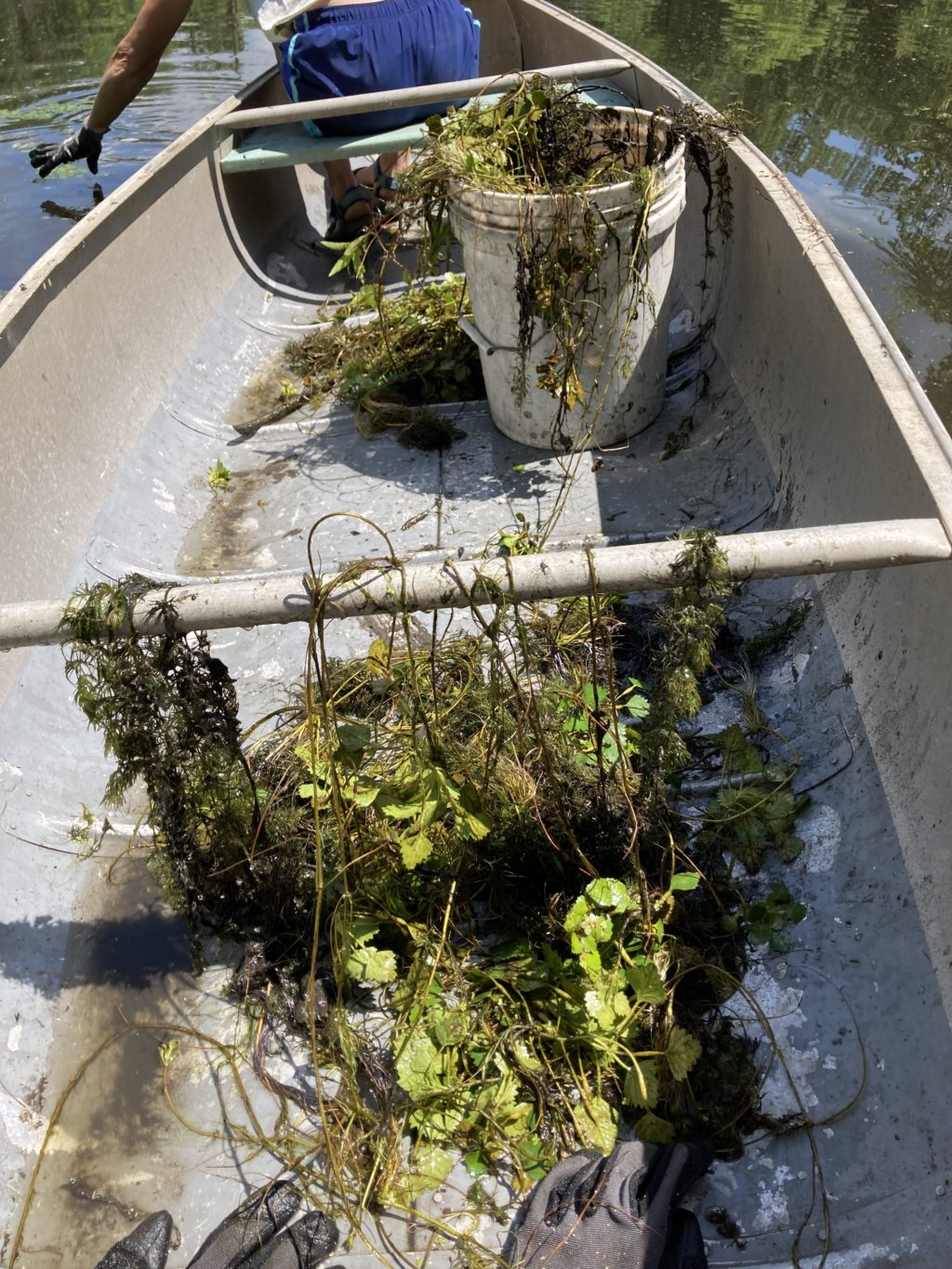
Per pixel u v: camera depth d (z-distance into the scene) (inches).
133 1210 55.1
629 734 69.9
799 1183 52.6
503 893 63.8
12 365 82.8
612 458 101.5
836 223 161.9
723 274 109.4
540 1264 47.9
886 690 64.4
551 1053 56.9
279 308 139.1
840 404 75.3
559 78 132.9
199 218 128.0
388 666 64.7
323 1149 55.4
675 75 215.3
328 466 106.3
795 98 206.2
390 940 64.1
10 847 68.3
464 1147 55.0
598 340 93.2
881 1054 55.3
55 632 51.4
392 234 124.3
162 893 68.9
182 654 55.9
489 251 90.4
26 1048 61.2
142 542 95.2
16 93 220.5
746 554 50.3
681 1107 54.5
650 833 64.2
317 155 134.8
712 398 104.5
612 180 91.0
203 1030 62.1
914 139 188.4
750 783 69.2
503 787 64.1
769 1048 57.3
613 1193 49.3
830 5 257.8
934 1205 49.4
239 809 63.2
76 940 67.0
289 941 64.8
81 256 96.0
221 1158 56.6
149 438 103.8
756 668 78.2
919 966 56.1
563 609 80.7
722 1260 50.5
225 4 265.7
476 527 95.1
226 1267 50.5
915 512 58.8
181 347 116.3
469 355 112.7
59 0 278.4
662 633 79.4
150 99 215.3
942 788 56.4
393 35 137.5
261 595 50.4
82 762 75.7
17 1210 55.1
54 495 86.1
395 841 63.4
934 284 147.4
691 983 59.7
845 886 62.6
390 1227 52.6
